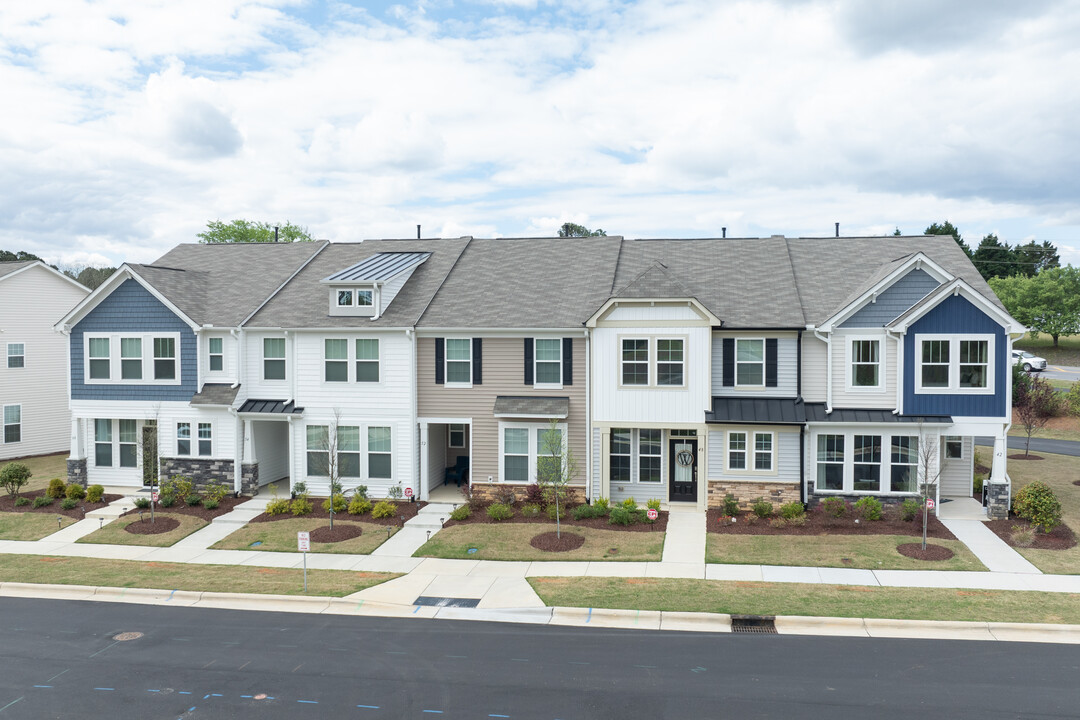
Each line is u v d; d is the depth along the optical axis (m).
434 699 12.66
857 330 24.22
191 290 28.95
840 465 24.33
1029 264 87.00
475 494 26.20
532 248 30.77
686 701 12.46
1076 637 14.88
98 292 27.78
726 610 16.23
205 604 17.59
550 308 26.31
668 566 19.45
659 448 25.86
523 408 25.27
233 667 14.07
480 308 26.77
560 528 22.83
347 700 12.67
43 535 23.30
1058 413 42.72
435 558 20.55
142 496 27.22
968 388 23.28
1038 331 69.25
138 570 19.83
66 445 38.25
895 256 27.81
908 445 23.91
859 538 21.36
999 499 23.03
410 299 27.67
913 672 13.44
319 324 26.69
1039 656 14.03
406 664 14.07
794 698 12.52
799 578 18.36
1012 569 18.72
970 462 25.55
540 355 25.81
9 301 35.69
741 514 24.17
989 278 82.31
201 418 27.47
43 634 15.82
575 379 25.56
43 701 12.84
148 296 27.70
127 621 16.53
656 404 24.91
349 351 26.64
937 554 19.73
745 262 28.25
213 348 27.86
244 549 21.70
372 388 26.58
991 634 15.06
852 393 24.38
